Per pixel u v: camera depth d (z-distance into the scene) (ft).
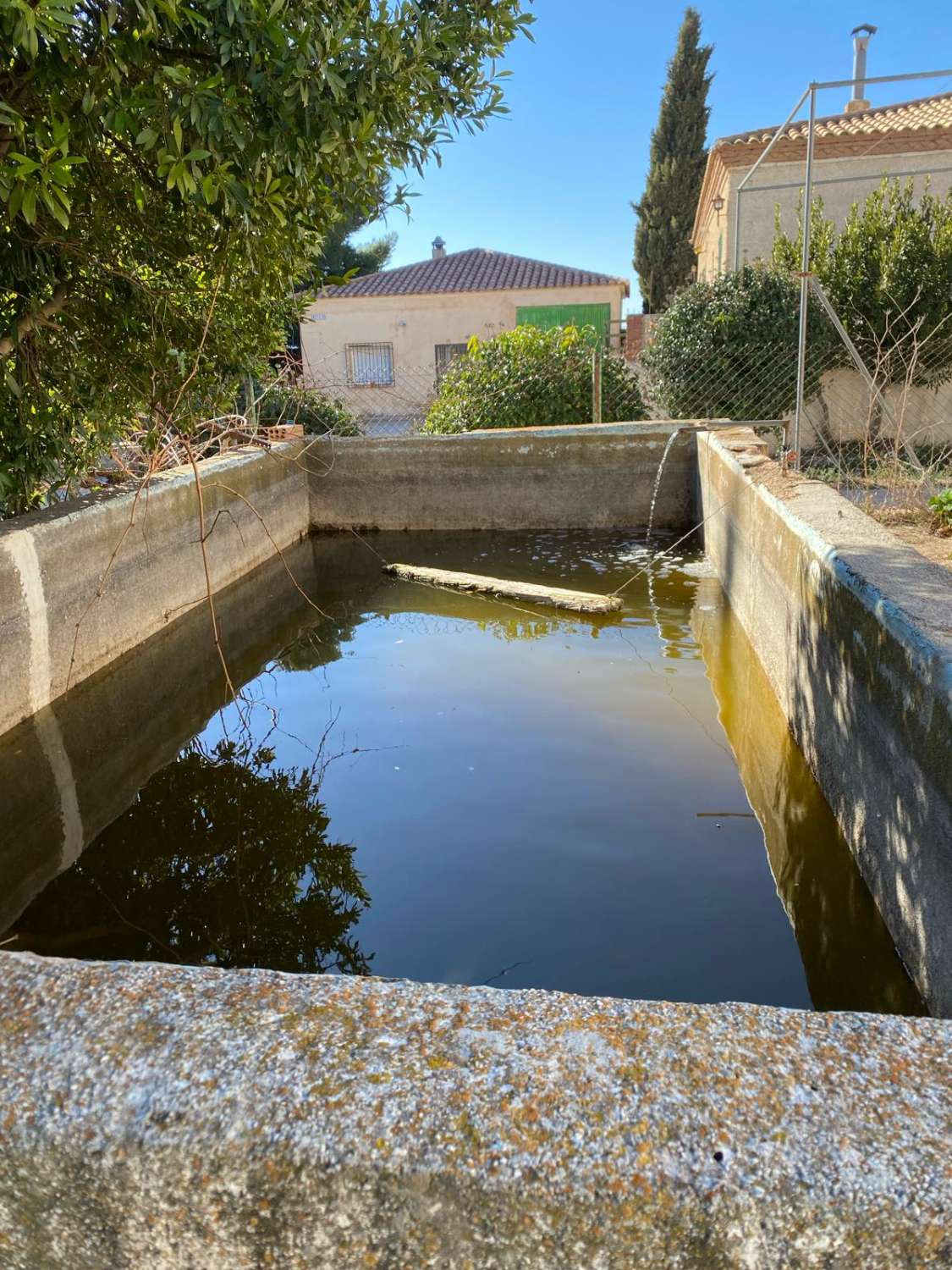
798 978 8.65
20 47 9.74
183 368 17.53
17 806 13.03
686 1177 2.93
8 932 10.18
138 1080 3.32
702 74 81.61
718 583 23.25
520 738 14.30
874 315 34.27
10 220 12.03
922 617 8.71
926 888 7.88
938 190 40.19
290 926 9.88
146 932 10.10
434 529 31.32
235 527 24.89
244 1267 3.22
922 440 32.78
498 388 33.12
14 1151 3.22
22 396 15.79
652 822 11.57
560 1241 2.98
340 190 13.30
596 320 69.87
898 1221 2.87
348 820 11.95
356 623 21.21
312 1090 3.24
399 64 11.09
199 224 15.17
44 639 15.75
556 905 9.88
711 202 51.29
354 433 36.78
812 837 11.17
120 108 10.08
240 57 10.19
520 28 12.46
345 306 69.92
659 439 29.40
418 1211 3.02
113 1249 3.33
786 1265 2.93
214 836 11.96
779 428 31.94
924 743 7.96
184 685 17.49
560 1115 3.13
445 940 9.36
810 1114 3.14
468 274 75.25
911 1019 3.66
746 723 14.53
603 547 27.84
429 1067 3.34
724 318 33.06
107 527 17.83
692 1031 3.53
